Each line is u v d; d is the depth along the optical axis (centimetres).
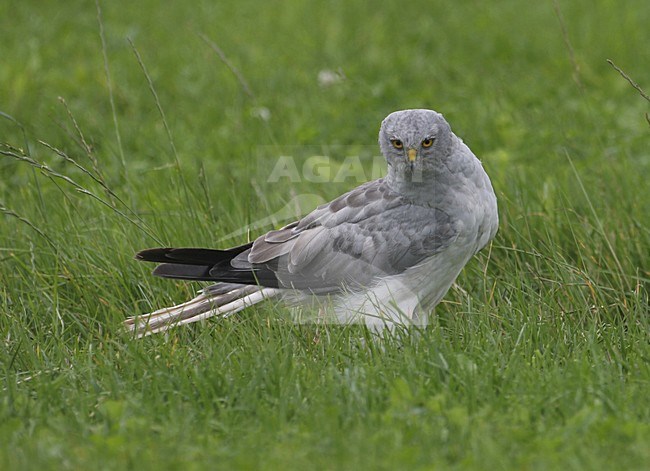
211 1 2486
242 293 1071
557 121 1652
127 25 2292
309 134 1598
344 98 1828
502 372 868
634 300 1052
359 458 728
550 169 1422
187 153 1591
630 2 2341
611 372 877
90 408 859
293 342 962
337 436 760
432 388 846
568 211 1213
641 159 1456
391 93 1848
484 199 1034
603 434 753
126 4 2453
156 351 945
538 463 713
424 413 790
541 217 1205
